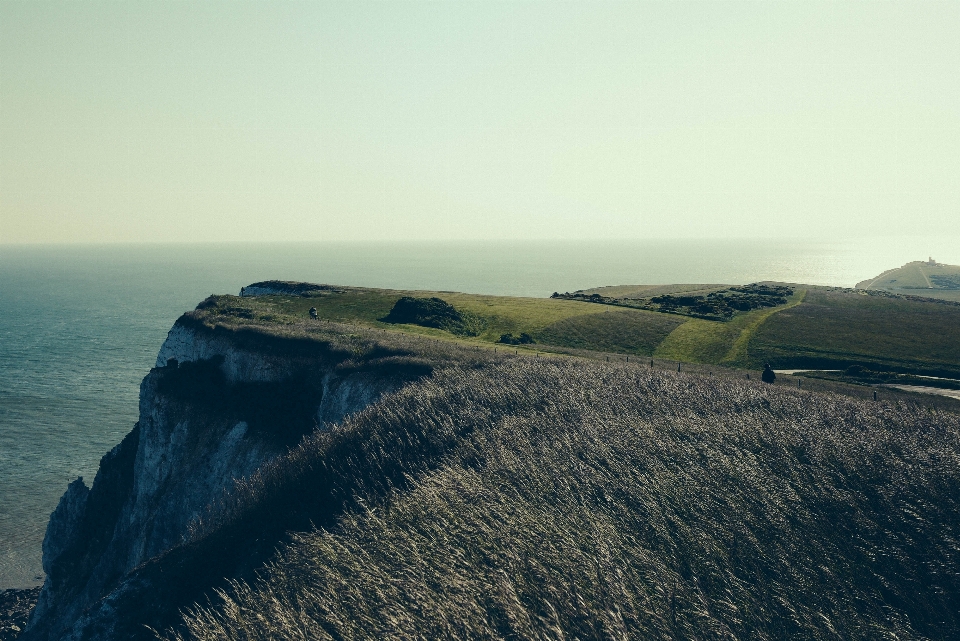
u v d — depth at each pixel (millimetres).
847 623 13820
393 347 44906
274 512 24984
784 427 22375
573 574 15617
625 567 15742
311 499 24875
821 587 14805
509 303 81562
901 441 20984
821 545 15992
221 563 23422
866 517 16734
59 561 48812
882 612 14125
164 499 43094
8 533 61062
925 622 13859
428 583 16469
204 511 38125
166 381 50500
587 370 32969
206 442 44406
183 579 23297
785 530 16500
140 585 23609
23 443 81875
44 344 153375
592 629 14102
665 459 20625
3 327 181875
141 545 42500
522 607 14883
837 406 26328
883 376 51625
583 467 20484
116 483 51531
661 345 64125
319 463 27094
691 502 17938
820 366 57656
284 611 16750
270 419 43438
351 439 28078
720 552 15984
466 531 18094
